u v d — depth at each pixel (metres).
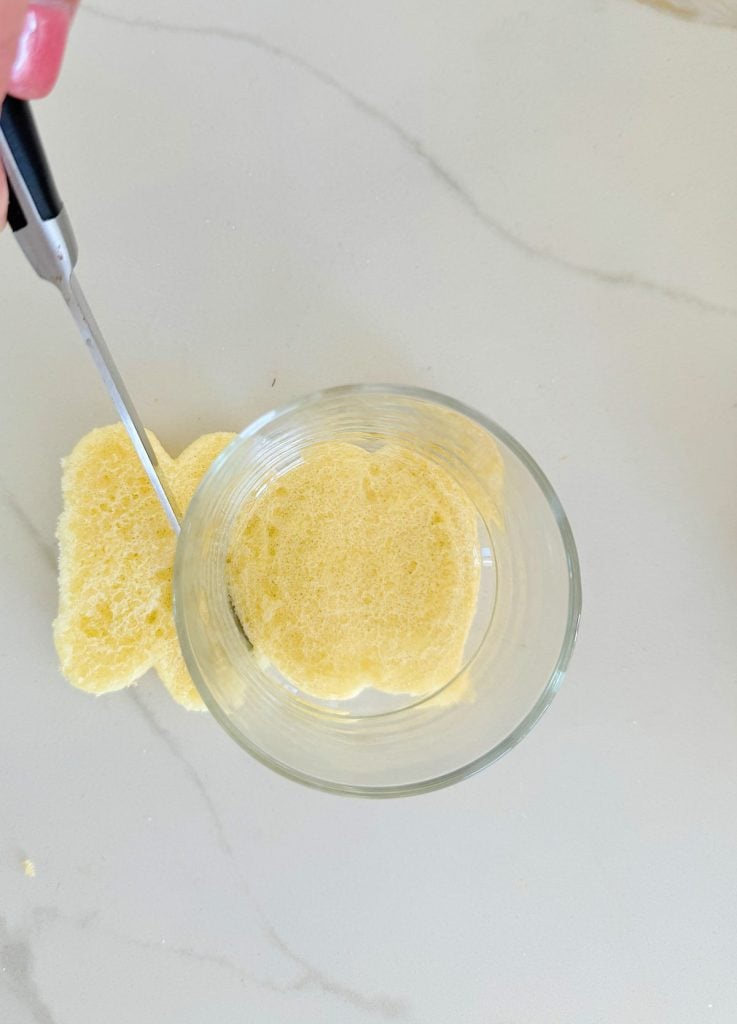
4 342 0.35
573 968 0.34
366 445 0.34
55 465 0.35
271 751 0.32
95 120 0.35
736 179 0.35
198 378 0.35
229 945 0.34
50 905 0.34
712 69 0.35
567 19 0.35
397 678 0.34
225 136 0.35
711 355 0.35
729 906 0.34
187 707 0.34
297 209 0.35
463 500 0.34
